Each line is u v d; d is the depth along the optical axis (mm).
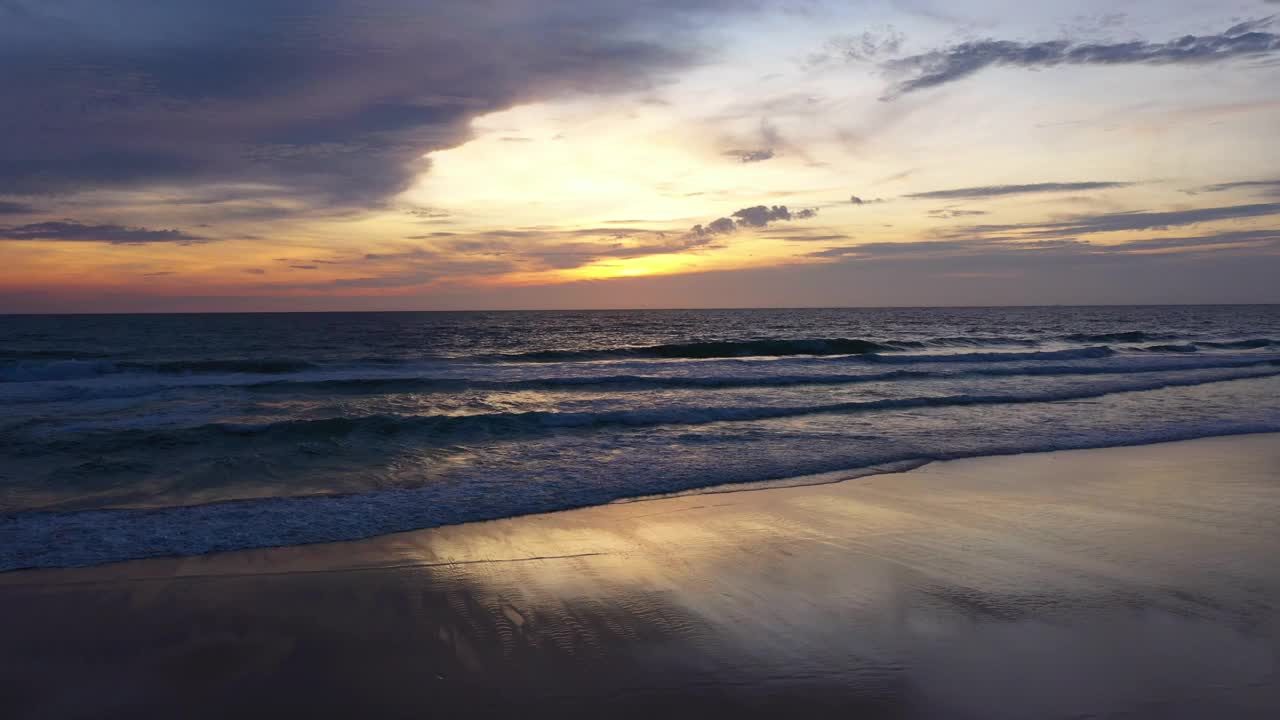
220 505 7480
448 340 46719
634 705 3645
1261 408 14836
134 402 15227
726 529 6801
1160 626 4535
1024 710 3531
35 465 9320
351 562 5855
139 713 3615
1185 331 53312
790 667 4039
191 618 4750
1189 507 7520
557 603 5020
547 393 17297
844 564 5793
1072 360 25672
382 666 4094
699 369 22656
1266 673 3908
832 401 15625
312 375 20625
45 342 42688
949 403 15555
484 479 8805
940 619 4676
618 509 7527
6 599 5000
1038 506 7582
